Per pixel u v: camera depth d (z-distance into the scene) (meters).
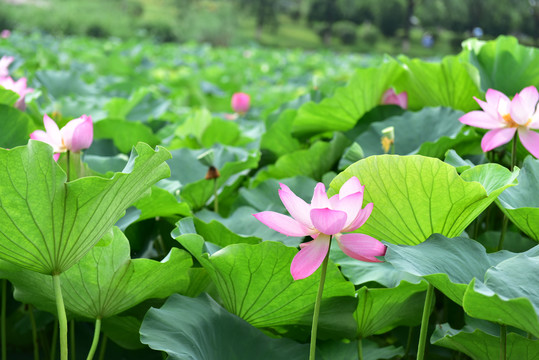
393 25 81.06
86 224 2.49
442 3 66.94
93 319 2.96
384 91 3.79
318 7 82.62
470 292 2.31
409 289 2.72
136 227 3.20
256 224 3.20
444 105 3.76
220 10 57.75
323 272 2.44
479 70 3.60
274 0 81.62
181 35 55.19
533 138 2.85
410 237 2.70
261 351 2.67
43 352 3.48
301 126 3.90
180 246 3.06
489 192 2.63
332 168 3.79
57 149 2.90
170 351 2.48
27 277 2.71
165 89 9.48
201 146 4.29
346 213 2.36
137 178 2.52
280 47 79.69
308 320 2.76
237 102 5.60
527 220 2.72
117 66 10.56
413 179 2.57
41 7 44.34
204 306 2.71
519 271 2.44
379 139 3.54
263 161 4.05
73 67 10.60
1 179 2.37
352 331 2.78
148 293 2.79
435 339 2.72
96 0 62.47
